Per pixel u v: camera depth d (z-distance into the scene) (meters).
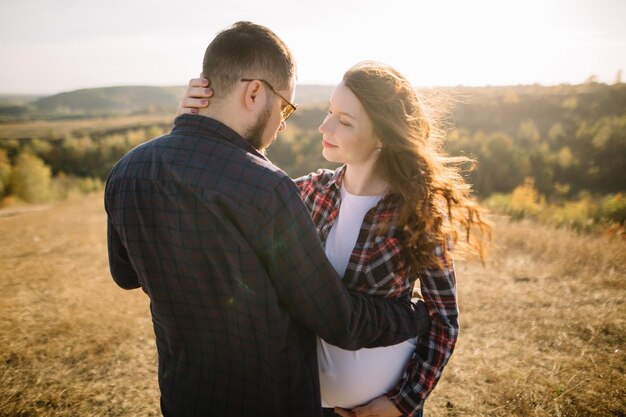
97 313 4.30
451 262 1.38
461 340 3.42
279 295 1.06
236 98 1.10
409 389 1.38
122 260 1.31
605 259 5.27
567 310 3.87
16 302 4.70
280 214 0.98
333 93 1.41
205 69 1.11
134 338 3.75
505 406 2.54
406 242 1.30
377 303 1.28
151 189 1.06
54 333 3.82
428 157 1.39
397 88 1.36
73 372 3.18
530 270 5.05
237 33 1.11
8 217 14.54
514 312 3.89
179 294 1.10
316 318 1.08
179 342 1.18
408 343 1.44
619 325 3.51
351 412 1.44
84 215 12.48
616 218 13.34
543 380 2.77
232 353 1.11
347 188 1.48
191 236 1.01
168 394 1.22
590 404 2.50
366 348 1.32
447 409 2.55
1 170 35.34
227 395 1.14
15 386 2.97
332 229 1.49
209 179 0.98
